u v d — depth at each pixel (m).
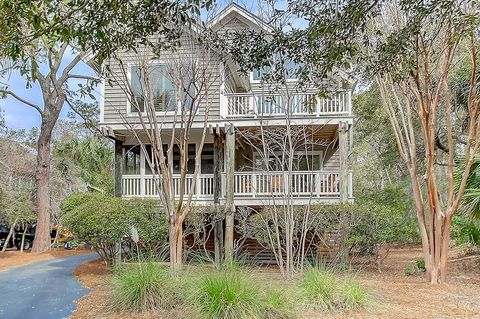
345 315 6.05
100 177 24.38
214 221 12.70
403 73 5.59
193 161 15.38
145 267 7.05
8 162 19.53
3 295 8.43
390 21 7.70
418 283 9.26
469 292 8.12
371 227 11.63
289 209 9.74
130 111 13.32
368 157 26.53
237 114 13.21
